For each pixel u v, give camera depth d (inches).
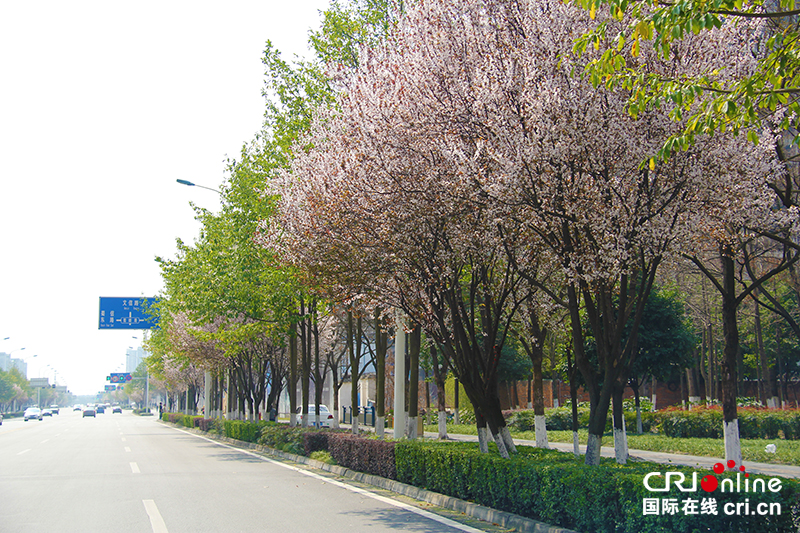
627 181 348.5
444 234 415.5
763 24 358.6
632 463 367.2
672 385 1565.0
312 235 473.4
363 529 338.3
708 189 347.3
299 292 808.3
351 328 845.2
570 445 919.0
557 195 345.7
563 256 360.2
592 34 283.1
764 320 1111.0
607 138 334.0
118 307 1817.2
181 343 1311.5
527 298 503.8
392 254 429.1
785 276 721.0
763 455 678.5
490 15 379.9
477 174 355.6
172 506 419.8
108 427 1964.8
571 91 341.7
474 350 456.4
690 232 352.2
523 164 334.6
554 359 1192.2
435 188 387.2
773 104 273.7
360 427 1578.5
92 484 540.4
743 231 441.1
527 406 1692.9
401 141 396.2
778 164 395.9
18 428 1935.3
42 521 371.6
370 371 2143.2
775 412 859.4
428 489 444.8
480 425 458.9
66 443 1130.7
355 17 707.4
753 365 1521.9
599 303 402.0
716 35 349.7
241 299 866.1
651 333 860.0
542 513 323.6
